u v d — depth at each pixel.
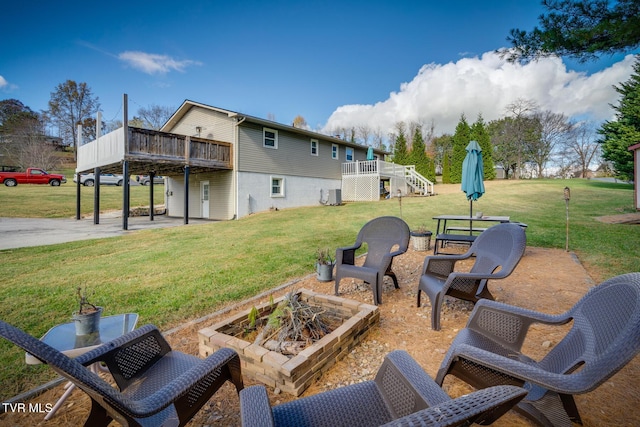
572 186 21.02
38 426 1.85
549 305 3.42
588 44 4.48
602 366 1.22
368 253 4.27
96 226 11.59
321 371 2.24
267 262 5.62
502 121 38.06
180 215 17.23
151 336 1.90
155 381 1.74
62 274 5.07
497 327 2.04
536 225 8.62
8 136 34.53
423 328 2.96
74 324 2.38
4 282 4.67
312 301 3.22
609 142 18.95
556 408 1.55
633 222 8.73
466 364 1.66
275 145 15.69
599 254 5.44
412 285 4.30
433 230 8.62
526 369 1.39
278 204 15.80
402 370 1.42
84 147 13.84
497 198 15.82
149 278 4.80
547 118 35.44
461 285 3.02
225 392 2.11
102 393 1.14
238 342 2.33
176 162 11.70
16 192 20.94
